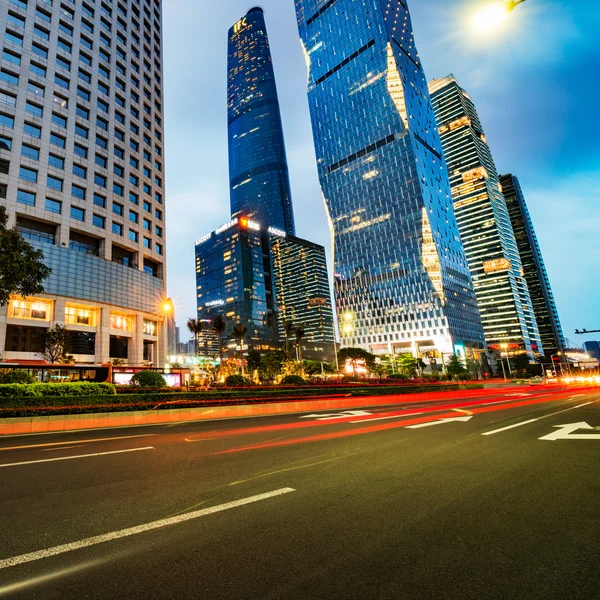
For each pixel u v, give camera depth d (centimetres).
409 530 379
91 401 1608
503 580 283
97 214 4841
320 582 285
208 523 408
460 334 12138
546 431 1006
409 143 13050
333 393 2573
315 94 16350
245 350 17362
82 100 4978
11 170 4134
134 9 6312
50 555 337
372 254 13438
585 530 369
